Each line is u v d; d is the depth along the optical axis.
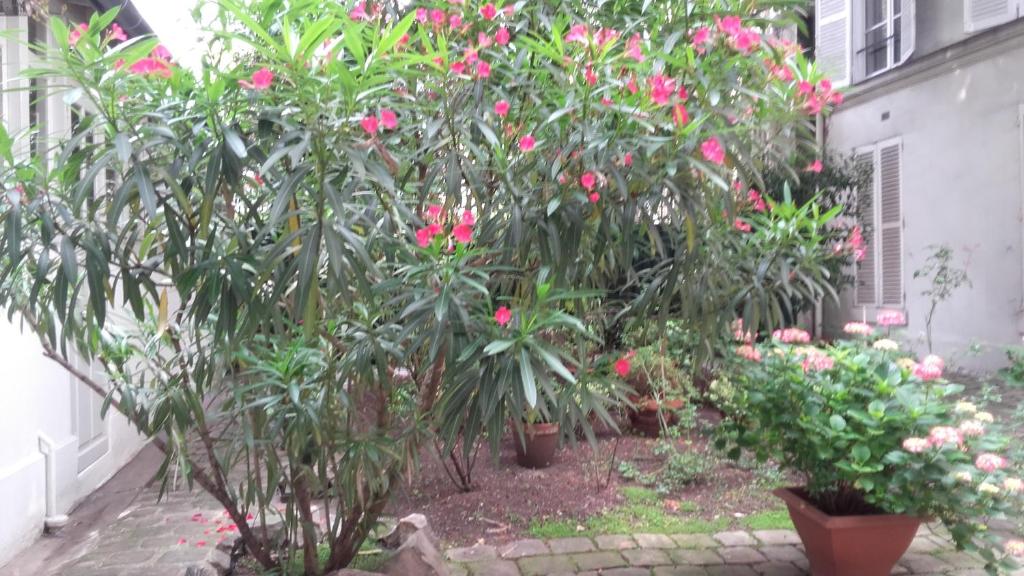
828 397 2.82
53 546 3.69
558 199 2.08
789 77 2.39
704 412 5.17
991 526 3.38
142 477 4.92
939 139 7.61
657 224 2.38
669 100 2.09
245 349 2.24
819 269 2.76
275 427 2.25
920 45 7.89
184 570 3.12
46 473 3.89
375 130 1.82
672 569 3.10
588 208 2.18
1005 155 6.82
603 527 3.58
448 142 2.20
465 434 1.97
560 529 3.55
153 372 2.42
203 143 1.79
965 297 7.27
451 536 3.49
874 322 8.52
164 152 1.92
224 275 1.85
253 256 1.95
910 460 2.54
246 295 1.82
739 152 2.25
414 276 1.98
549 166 2.15
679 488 4.11
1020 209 6.67
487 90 2.27
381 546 3.07
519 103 2.33
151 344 2.42
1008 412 4.84
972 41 7.05
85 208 2.16
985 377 6.21
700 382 4.82
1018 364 4.65
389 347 2.09
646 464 4.48
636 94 2.09
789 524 3.59
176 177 1.78
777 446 3.02
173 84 1.88
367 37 2.24
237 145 1.71
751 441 3.05
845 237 3.49
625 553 3.27
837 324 9.19
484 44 2.21
